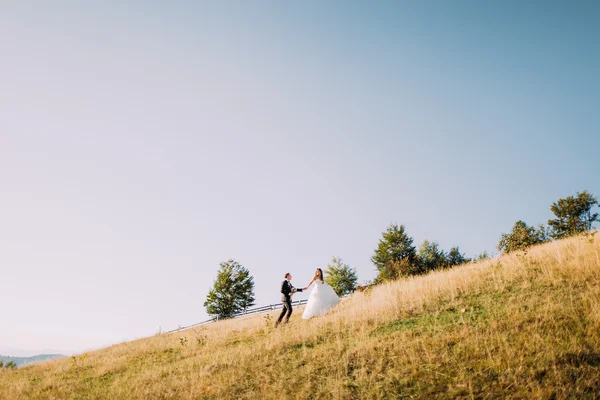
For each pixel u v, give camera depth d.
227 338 11.75
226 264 43.94
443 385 5.04
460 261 40.78
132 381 8.32
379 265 39.22
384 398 5.07
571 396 4.19
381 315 9.35
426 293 10.48
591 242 11.02
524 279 9.56
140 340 18.48
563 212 36.59
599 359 4.82
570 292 7.49
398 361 6.02
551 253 11.55
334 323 9.60
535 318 6.48
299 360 7.11
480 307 8.23
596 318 5.82
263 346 8.71
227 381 6.78
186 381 7.28
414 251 39.34
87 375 10.39
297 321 12.20
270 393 5.82
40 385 9.88
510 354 5.31
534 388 4.46
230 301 41.38
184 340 13.16
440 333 6.88
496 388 4.67
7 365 17.98
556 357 5.01
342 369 6.20
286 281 12.12
